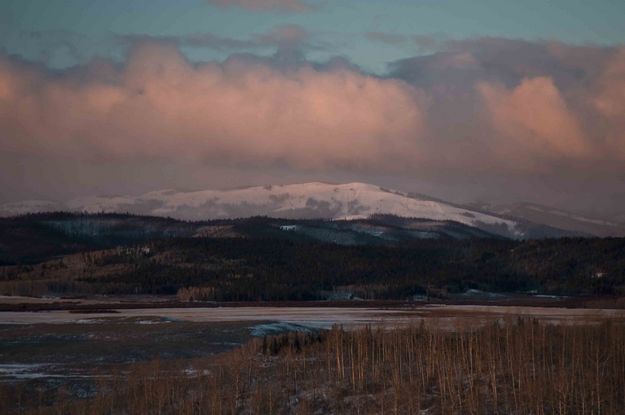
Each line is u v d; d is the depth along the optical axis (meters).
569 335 140.25
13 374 145.25
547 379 117.62
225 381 130.38
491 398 114.50
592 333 139.00
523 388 115.75
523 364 125.19
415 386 120.44
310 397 120.00
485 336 139.12
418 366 131.88
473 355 132.12
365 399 117.62
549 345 133.50
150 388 123.31
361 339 142.25
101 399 121.62
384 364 134.50
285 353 146.00
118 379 137.12
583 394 109.81
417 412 111.75
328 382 126.06
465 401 112.81
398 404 114.31
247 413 115.75
